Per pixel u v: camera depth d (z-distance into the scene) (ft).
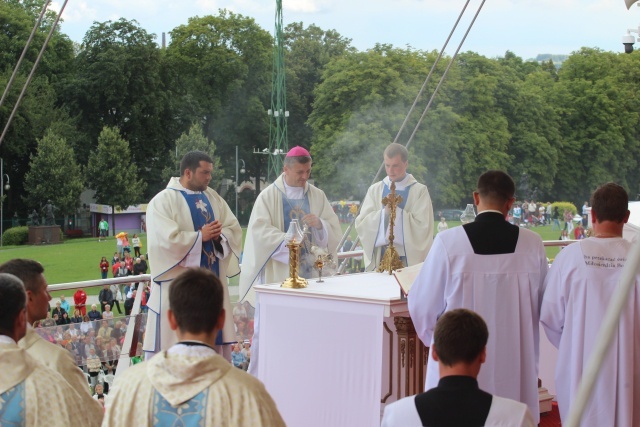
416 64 208.23
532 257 15.74
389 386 20.33
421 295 15.88
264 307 19.61
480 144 203.51
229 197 227.81
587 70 235.40
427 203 26.27
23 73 200.23
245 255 25.41
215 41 226.38
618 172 232.53
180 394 10.17
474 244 15.60
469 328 10.37
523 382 15.84
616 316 10.69
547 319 15.99
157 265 22.45
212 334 10.57
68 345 23.40
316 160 207.82
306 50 248.73
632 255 10.96
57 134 197.47
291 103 235.61
